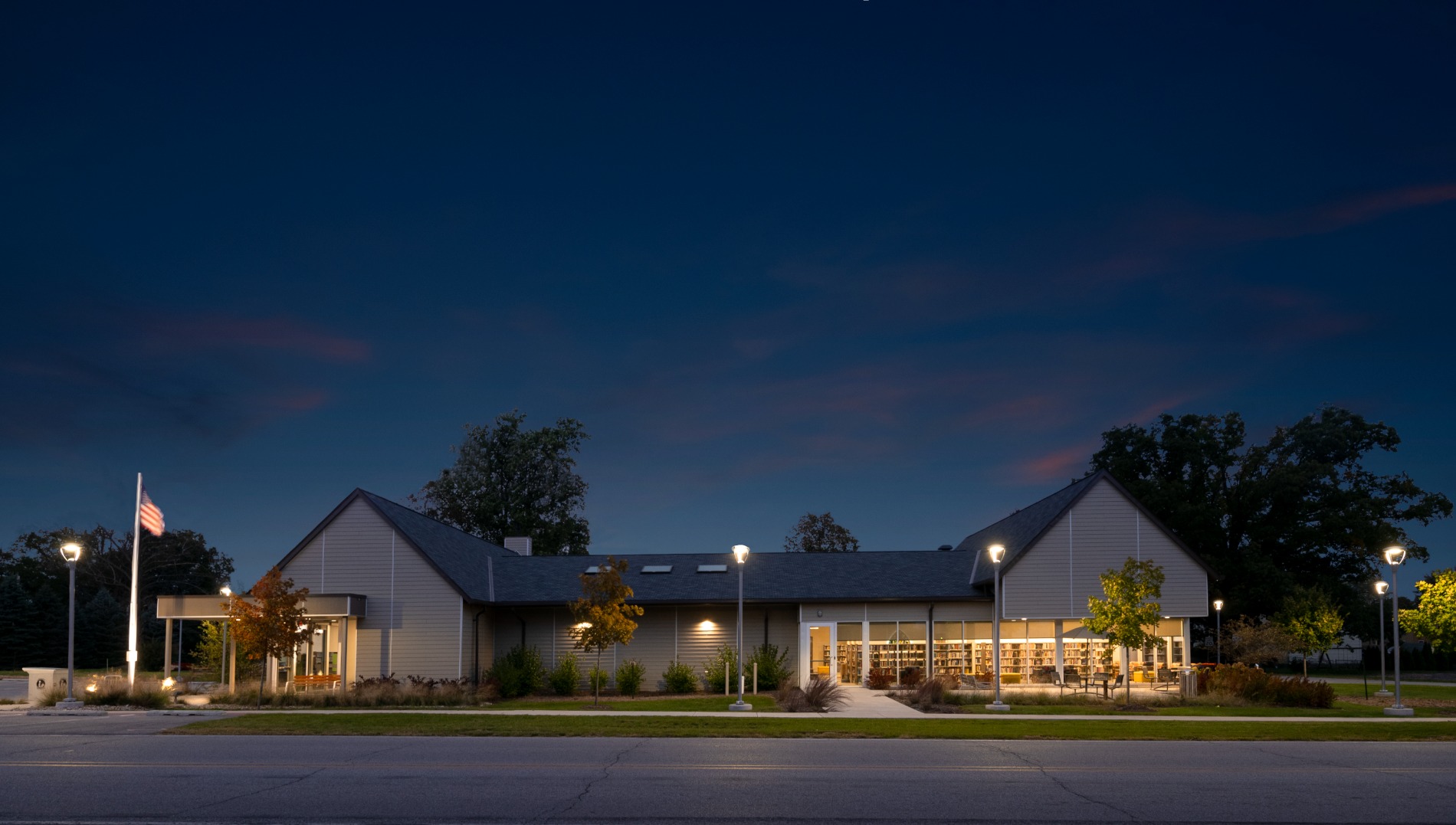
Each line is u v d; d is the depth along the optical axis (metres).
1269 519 56.06
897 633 36.78
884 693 32.03
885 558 40.94
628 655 37.22
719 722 23.00
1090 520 36.25
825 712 25.81
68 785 14.18
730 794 13.75
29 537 86.69
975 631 36.78
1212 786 14.74
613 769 15.94
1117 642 29.98
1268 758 18.00
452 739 20.08
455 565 36.38
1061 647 35.75
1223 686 30.48
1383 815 12.72
